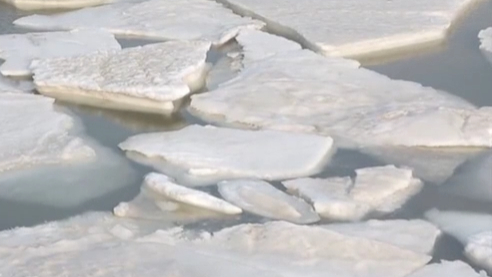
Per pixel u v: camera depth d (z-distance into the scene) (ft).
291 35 62.08
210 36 60.59
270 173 41.24
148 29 61.98
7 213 38.19
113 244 35.09
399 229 36.32
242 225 36.29
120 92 49.44
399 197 39.22
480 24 65.00
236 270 33.01
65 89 50.83
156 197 39.29
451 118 46.06
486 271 33.71
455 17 65.57
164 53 54.39
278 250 34.60
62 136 45.27
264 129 46.29
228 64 56.34
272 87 50.80
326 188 39.65
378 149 43.98
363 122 46.47
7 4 69.87
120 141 45.42
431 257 34.32
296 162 42.27
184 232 36.27
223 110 48.37
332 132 45.80
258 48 57.93
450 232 36.45
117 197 39.55
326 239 35.17
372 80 52.42
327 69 53.93
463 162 42.80
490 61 57.36
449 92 51.96
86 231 36.27
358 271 33.24
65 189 40.19
